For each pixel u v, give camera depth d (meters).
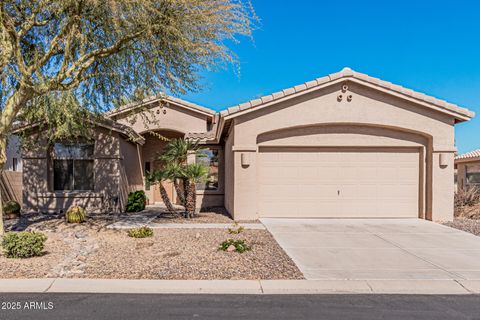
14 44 9.23
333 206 13.70
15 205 14.34
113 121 15.32
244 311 5.16
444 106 13.09
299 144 13.55
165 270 7.00
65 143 15.98
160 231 11.14
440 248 9.05
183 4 9.41
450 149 13.24
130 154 18.19
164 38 10.16
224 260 7.72
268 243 9.44
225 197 17.69
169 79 11.09
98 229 11.59
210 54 10.36
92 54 10.05
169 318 4.89
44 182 15.70
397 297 5.82
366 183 13.76
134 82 11.51
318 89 13.14
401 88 13.02
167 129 20.05
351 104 13.24
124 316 4.95
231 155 14.31
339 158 13.77
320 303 5.51
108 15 9.58
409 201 13.77
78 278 6.52
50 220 13.52
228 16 9.91
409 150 13.83
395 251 8.71
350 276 6.77
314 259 7.91
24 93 9.57
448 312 5.18
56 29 10.67
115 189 15.77
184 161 14.87
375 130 13.66
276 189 13.69
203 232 10.96
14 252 7.77
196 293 5.91
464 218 14.05
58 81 9.64
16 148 22.08
